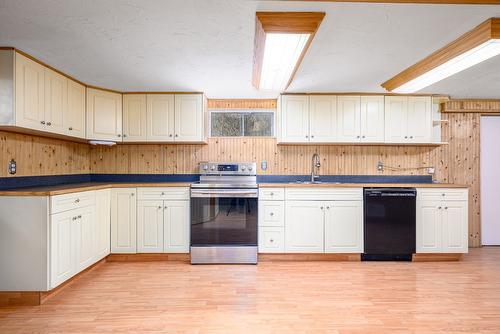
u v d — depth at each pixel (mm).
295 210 3650
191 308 2406
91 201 3168
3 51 2449
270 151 4305
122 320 2219
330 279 3043
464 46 2320
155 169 4254
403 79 3152
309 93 3955
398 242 3641
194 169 4277
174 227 3637
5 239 2488
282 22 1970
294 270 3322
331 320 2221
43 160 3287
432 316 2285
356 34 2260
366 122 3959
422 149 4340
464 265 3506
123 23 2078
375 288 2812
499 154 4414
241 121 4367
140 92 3891
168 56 2668
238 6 1869
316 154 4289
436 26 2143
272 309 2391
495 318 2260
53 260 2537
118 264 3531
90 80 3379
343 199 3662
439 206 3666
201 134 3910
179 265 3496
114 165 4223
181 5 1854
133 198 3625
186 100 3902
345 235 3652
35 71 2703
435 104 4332
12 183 2846
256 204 3617
